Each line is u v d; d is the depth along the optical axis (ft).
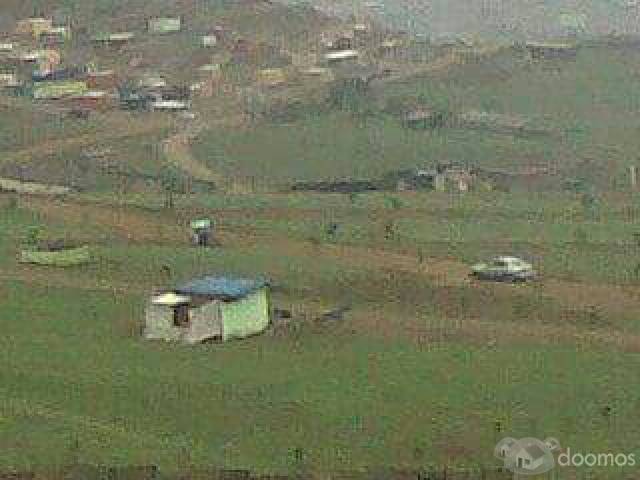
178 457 598.75
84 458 594.65
